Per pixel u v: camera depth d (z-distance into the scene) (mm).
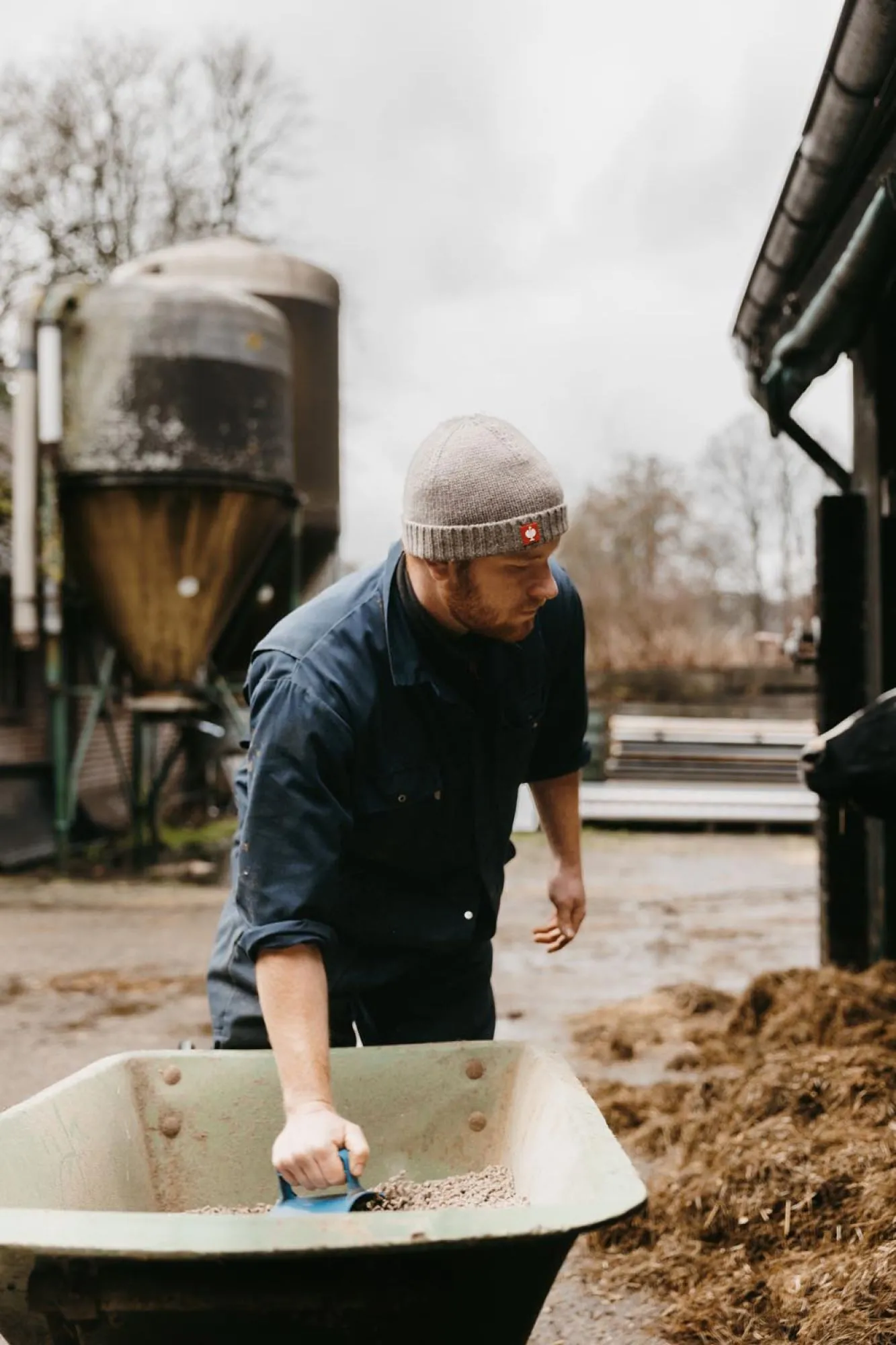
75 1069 5082
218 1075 2135
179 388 10391
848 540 5414
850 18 3129
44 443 10477
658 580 41906
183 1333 1542
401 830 2127
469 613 1888
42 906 9516
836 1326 2420
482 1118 2141
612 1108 4176
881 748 3969
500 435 1842
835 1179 2957
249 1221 1447
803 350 5047
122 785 13969
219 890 10359
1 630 13430
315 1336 1545
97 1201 1942
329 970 2053
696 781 15570
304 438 13258
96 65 25500
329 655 2010
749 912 9117
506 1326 1600
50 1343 1583
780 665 25500
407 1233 1437
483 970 2398
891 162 3533
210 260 13148
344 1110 2121
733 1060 4680
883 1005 4496
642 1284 2939
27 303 10445
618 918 8828
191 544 10578
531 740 2236
